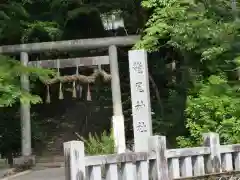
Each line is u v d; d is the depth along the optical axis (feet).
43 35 56.03
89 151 33.22
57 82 43.57
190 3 36.96
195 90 36.63
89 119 68.03
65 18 62.28
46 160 49.62
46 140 62.39
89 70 49.52
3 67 27.50
